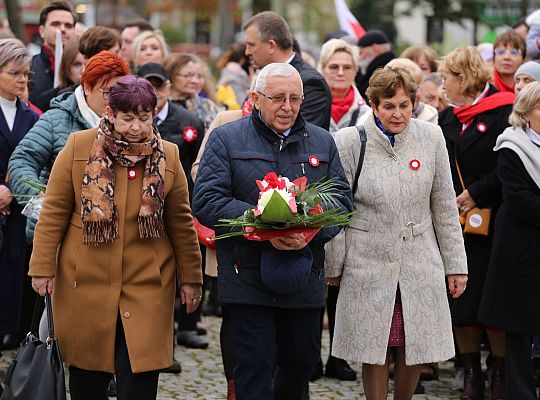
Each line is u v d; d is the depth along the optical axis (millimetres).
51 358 5648
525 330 7086
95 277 5680
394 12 24047
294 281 5727
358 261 6312
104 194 5566
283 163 5938
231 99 12055
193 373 8422
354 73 8703
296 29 37375
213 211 5820
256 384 5934
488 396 8016
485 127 7730
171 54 10500
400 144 6344
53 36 9836
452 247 6391
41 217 5719
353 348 6316
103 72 6492
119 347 5715
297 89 5898
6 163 7641
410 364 6266
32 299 8875
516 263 7102
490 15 21969
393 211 6273
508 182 7090
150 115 5609
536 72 8156
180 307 9453
